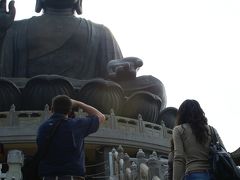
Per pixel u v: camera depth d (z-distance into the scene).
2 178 15.38
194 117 6.18
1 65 32.34
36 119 25.38
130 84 30.62
